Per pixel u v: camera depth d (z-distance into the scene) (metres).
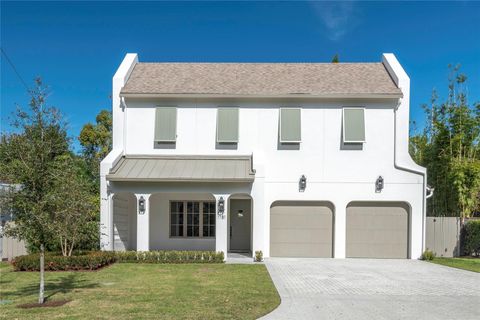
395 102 20.70
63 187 10.67
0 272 14.88
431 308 10.05
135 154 20.91
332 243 20.44
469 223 21.20
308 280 13.78
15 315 8.77
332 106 20.78
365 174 20.47
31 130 10.11
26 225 10.00
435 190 25.89
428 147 29.31
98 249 18.88
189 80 22.12
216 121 20.91
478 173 22.53
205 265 16.94
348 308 9.95
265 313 9.27
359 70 23.25
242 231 22.59
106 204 18.86
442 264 18.22
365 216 20.56
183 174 18.75
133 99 21.05
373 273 15.44
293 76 22.55
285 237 20.48
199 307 9.60
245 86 21.39
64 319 8.45
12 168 9.90
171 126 20.73
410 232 20.28
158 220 22.03
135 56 23.78
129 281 13.02
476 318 9.20
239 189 18.92
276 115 20.86
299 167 20.56
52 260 15.21
